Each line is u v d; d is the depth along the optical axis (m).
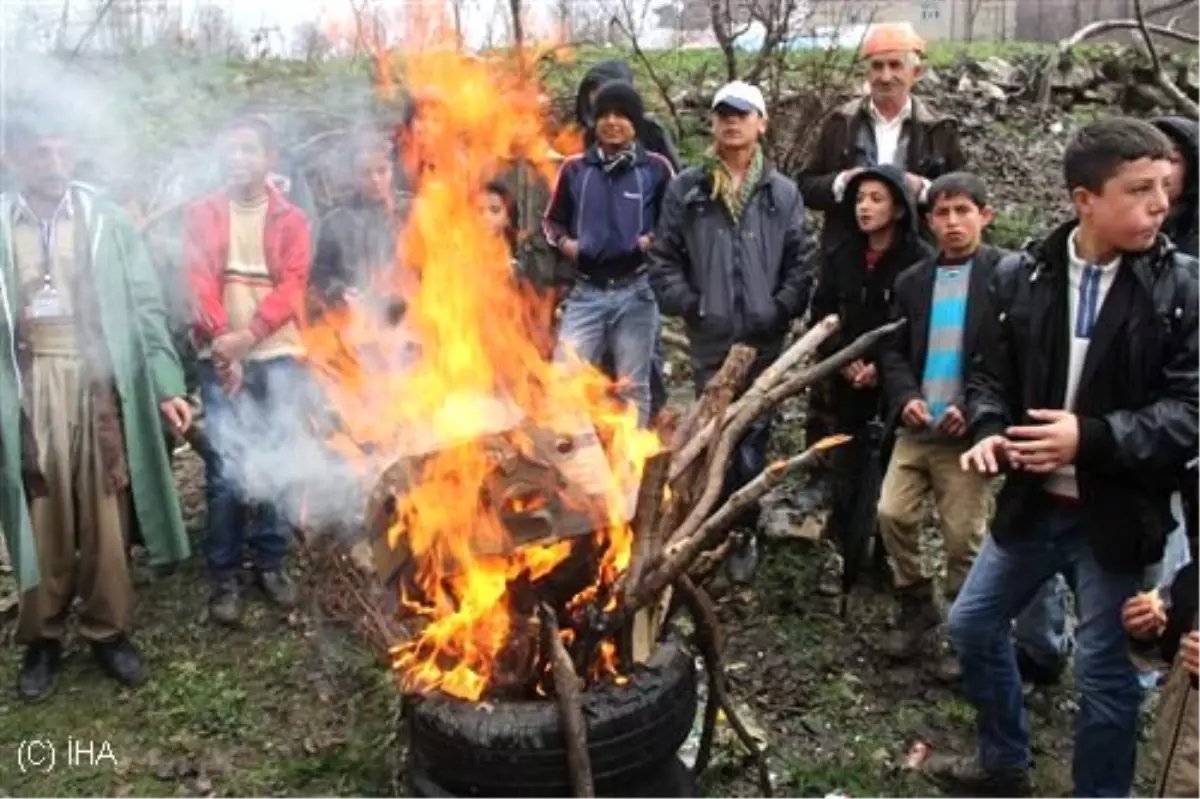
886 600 4.52
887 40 4.64
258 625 4.47
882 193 4.18
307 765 3.66
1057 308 2.94
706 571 3.09
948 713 3.86
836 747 3.70
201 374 4.48
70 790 3.61
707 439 3.14
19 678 4.13
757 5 7.61
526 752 2.56
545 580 2.87
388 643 2.95
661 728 2.67
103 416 3.99
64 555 4.00
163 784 3.64
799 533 4.82
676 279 4.68
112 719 3.95
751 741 3.27
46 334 3.93
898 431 4.04
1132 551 2.93
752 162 4.59
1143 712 3.78
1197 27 12.33
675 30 9.57
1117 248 2.82
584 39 9.20
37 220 3.95
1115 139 2.73
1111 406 2.88
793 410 5.97
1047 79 9.38
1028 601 3.21
